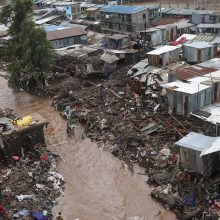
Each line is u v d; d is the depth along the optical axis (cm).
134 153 3069
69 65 5134
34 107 4422
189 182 2462
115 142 3256
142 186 2703
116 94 4075
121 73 4716
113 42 5706
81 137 3516
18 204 2445
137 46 5456
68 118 3909
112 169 2964
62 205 2548
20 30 4884
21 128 3105
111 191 2698
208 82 3309
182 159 2523
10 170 2856
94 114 3756
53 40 5888
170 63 4256
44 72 4856
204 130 2981
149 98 3797
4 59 5206
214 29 5719
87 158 3164
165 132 3153
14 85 4909
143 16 6462
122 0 9312
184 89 3238
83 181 2848
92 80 4850
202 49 4269
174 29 5819
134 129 3331
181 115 3300
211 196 2294
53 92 4662
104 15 6969
